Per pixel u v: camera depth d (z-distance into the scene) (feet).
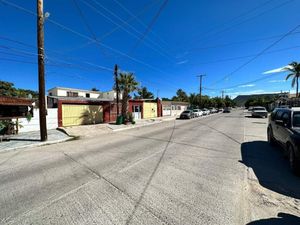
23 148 33.37
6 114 46.09
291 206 12.45
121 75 72.69
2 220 11.31
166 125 68.39
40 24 37.14
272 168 19.85
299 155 17.13
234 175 17.85
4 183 17.02
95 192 14.70
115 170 19.79
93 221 10.98
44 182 17.01
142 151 28.12
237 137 39.32
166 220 10.96
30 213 12.00
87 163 22.62
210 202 12.93
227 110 189.26
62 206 12.73
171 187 15.33
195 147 30.09
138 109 98.43
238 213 11.62
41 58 37.70
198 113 119.96
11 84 98.32
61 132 50.08
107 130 55.01
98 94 143.33
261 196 13.78
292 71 134.41
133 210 12.06
